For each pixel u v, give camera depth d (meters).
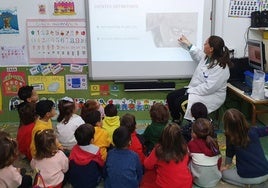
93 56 3.85
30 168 2.91
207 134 2.59
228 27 3.83
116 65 3.88
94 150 2.53
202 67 3.57
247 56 3.91
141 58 3.87
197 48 3.76
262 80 3.21
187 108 3.46
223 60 3.43
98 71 3.90
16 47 3.86
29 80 3.96
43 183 2.33
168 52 3.85
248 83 3.64
